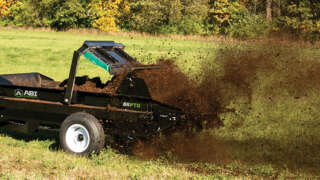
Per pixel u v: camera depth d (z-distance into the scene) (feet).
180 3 191.01
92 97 22.59
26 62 70.13
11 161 20.53
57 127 25.23
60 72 57.62
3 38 128.57
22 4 202.39
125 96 21.74
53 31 187.01
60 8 196.44
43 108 23.54
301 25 157.48
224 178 19.07
